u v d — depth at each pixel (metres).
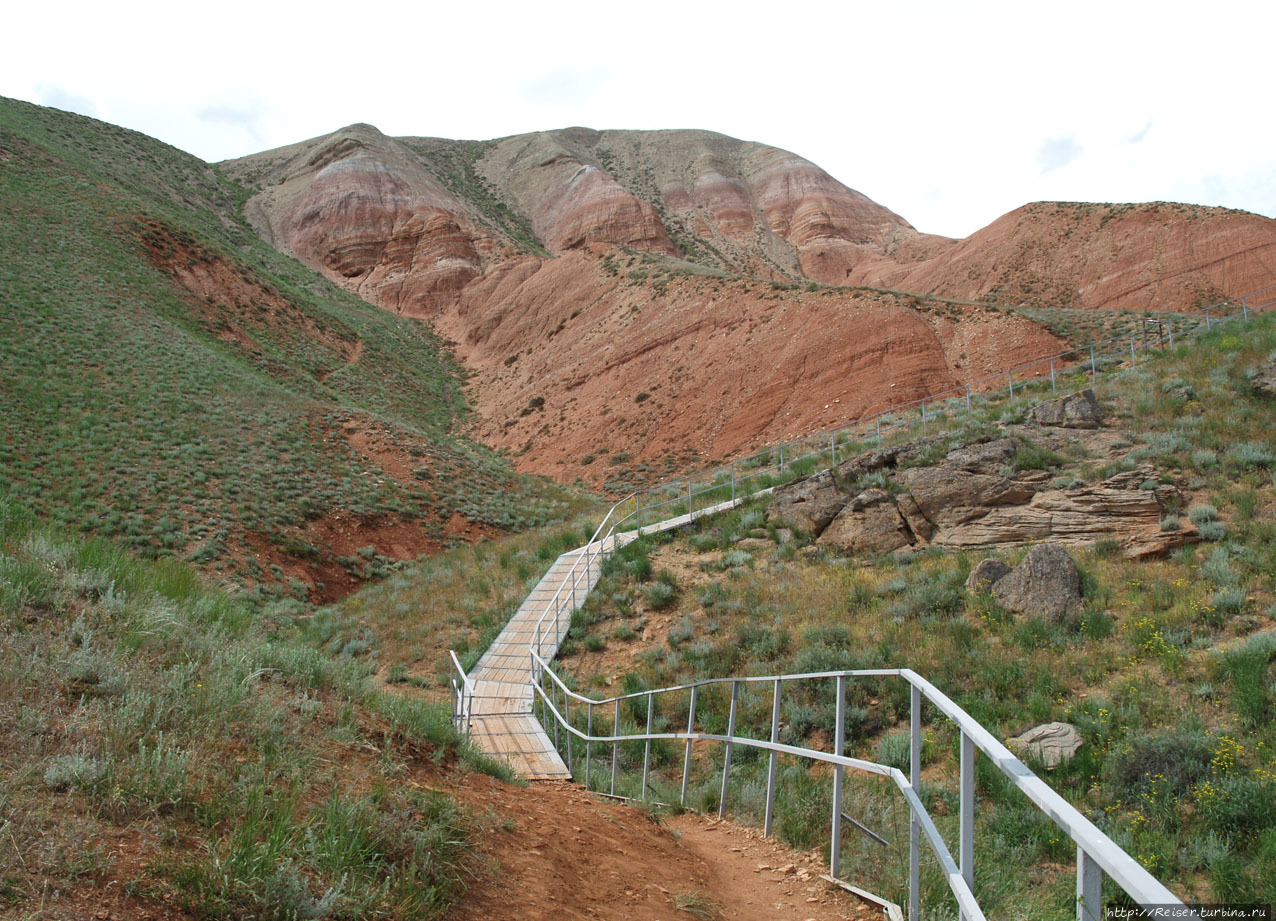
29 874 2.92
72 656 4.91
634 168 175.62
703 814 8.26
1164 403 19.11
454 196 142.75
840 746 5.48
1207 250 74.62
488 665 17.42
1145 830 7.23
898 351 49.41
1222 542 13.45
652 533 22.67
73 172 71.00
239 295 69.06
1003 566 14.23
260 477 37.31
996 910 4.94
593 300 79.19
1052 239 89.75
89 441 35.00
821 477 20.25
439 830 4.36
